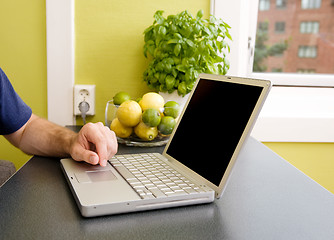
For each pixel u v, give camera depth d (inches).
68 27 55.0
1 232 22.7
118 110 41.9
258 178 34.0
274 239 22.9
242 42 61.1
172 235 23.1
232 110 31.0
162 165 34.2
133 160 35.7
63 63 55.7
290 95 69.2
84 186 28.2
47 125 41.9
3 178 44.9
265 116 61.1
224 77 34.0
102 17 56.1
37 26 55.2
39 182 31.4
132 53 57.2
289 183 32.9
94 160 32.8
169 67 50.9
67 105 56.7
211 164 30.1
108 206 25.0
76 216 25.2
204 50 50.3
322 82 70.3
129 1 56.0
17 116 42.0
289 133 61.7
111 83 57.7
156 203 26.2
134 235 22.9
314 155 63.9
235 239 22.8
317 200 29.2
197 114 35.3
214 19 52.4
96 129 35.1
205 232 23.5
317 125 61.7
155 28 51.7
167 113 42.1
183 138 35.5
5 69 56.0
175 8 57.1
